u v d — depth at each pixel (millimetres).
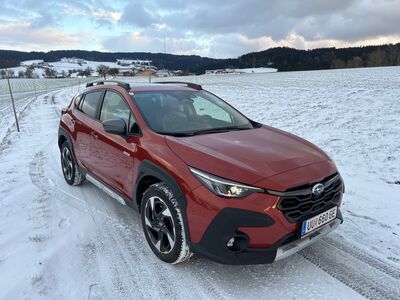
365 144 8211
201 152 3064
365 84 27875
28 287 2990
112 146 4004
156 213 3338
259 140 3531
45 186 5594
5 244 3744
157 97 4234
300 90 26484
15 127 12789
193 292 2910
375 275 3092
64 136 5453
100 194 5180
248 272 3170
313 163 3129
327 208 3057
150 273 3178
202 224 2844
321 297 2816
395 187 5344
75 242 3750
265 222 2703
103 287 2988
